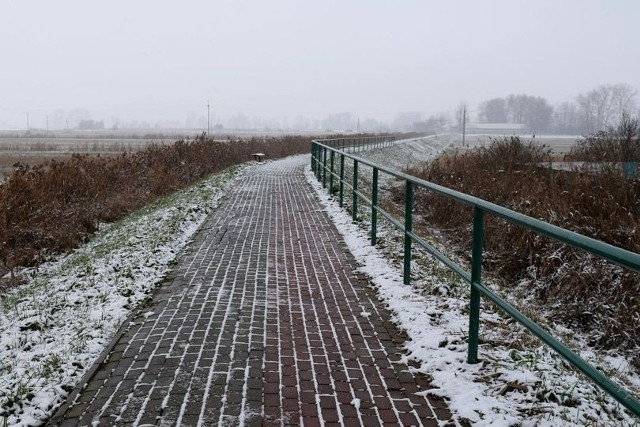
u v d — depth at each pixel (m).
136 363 4.69
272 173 24.08
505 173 15.66
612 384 2.84
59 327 5.81
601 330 8.09
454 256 10.13
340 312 6.10
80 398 4.11
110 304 6.25
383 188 22.52
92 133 117.81
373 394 4.19
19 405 4.02
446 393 4.17
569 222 10.48
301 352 4.96
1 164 29.98
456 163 19.92
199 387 4.24
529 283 9.91
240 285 7.07
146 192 16.47
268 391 4.20
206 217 12.31
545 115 179.50
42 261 10.55
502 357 4.70
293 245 9.52
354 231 10.53
